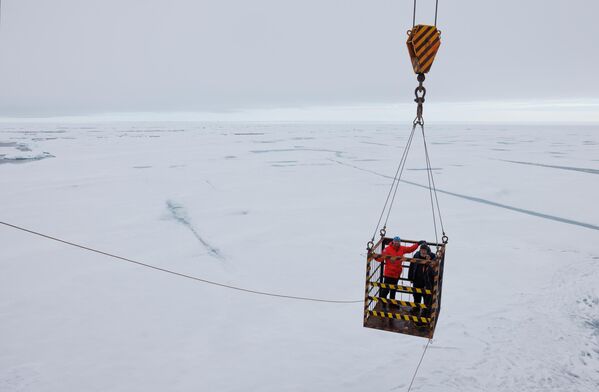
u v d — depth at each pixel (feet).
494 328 31.32
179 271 42.83
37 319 33.06
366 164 125.59
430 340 29.84
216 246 50.78
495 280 40.24
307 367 27.09
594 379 25.67
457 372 26.32
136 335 30.76
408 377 25.98
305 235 55.47
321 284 39.96
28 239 53.01
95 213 66.49
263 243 52.06
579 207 71.31
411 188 88.33
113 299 36.50
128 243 51.93
